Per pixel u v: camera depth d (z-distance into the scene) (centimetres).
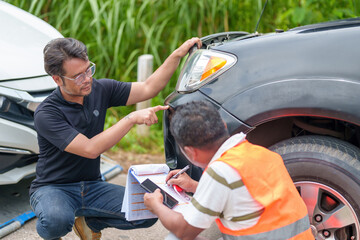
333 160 213
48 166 229
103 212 233
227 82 228
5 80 293
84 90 215
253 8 511
